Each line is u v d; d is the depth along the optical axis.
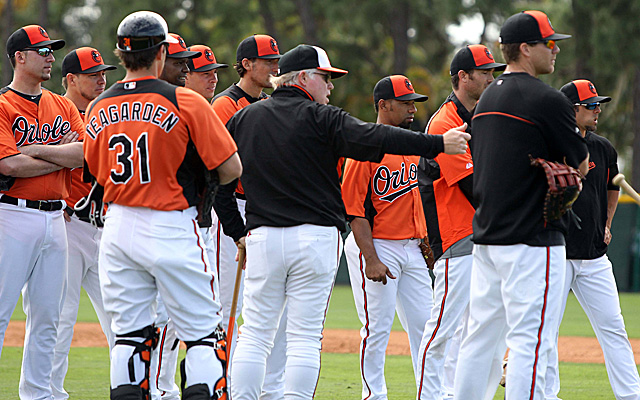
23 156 20.41
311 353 18.20
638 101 98.44
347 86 108.88
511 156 16.95
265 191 18.09
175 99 16.25
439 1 104.12
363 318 22.61
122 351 16.30
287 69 18.41
